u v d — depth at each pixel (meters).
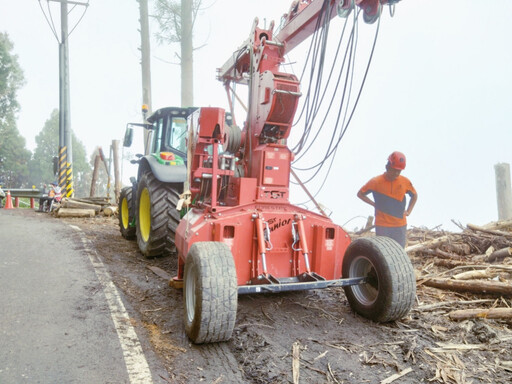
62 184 12.73
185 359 2.48
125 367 2.35
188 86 15.77
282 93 3.34
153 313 3.23
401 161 3.96
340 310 3.34
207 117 3.36
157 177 4.54
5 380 2.15
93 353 2.50
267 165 3.42
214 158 3.26
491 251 4.85
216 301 2.45
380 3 3.04
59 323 2.91
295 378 2.26
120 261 4.82
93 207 9.27
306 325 3.00
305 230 3.35
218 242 2.79
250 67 3.77
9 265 4.25
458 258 4.80
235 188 3.55
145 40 16.27
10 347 2.51
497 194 7.38
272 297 3.59
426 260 4.93
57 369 2.29
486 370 2.41
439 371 2.37
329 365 2.42
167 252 4.85
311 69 3.49
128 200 6.00
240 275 3.16
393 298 2.82
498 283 3.55
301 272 3.34
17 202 14.38
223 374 2.33
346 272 3.27
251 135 3.69
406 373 2.36
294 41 3.88
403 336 2.85
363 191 4.27
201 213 3.40
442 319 3.17
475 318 3.11
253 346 2.62
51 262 4.48
